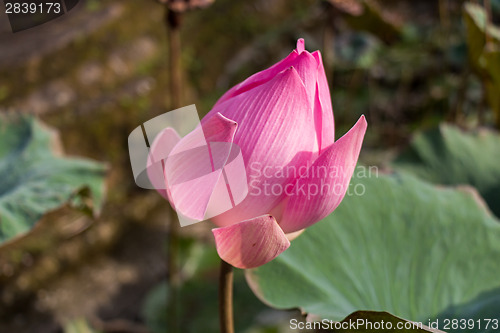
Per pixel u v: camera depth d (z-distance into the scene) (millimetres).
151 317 1021
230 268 417
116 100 1229
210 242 1130
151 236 1236
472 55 789
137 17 1368
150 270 1187
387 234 543
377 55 1389
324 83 391
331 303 494
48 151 774
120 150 1235
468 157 737
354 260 526
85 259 1137
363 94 1497
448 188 580
